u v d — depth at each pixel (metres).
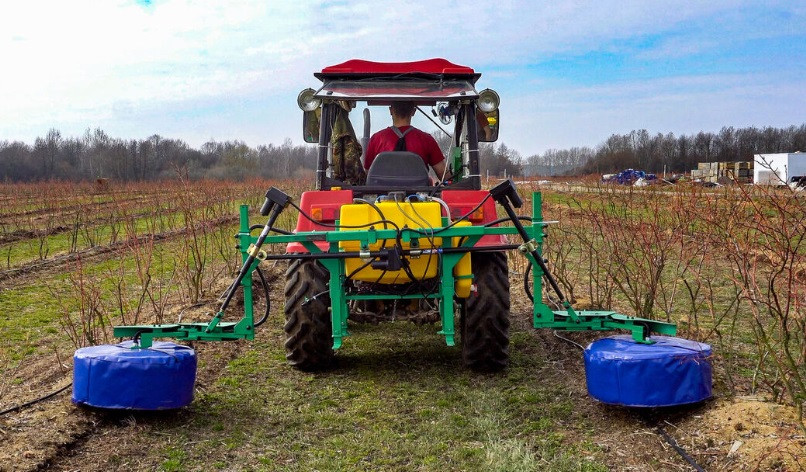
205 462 3.79
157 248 12.64
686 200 6.41
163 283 9.31
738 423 3.80
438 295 5.08
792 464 3.29
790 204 4.41
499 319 5.21
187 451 3.91
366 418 4.48
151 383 4.11
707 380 4.12
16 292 8.83
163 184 24.27
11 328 6.92
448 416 4.47
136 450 3.90
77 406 4.35
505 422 4.34
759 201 4.63
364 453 3.93
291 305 5.29
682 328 6.40
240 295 8.55
